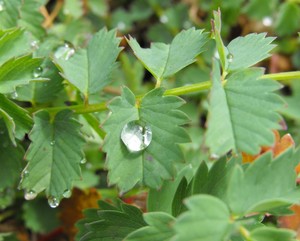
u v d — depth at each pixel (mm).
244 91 120
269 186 113
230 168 124
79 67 140
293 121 189
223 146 114
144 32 216
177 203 129
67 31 187
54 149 135
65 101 151
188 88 134
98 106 140
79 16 195
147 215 116
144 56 135
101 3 207
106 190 167
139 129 128
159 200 133
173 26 210
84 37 188
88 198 167
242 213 110
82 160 135
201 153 167
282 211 122
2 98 134
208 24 182
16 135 136
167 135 127
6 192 157
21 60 131
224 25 206
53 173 135
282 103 119
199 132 193
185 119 127
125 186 126
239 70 127
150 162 127
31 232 178
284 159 114
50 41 160
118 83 188
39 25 161
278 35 209
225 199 122
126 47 208
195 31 137
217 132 114
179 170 143
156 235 117
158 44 138
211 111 115
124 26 211
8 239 163
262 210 111
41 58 133
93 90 138
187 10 212
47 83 143
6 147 142
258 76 122
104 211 131
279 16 205
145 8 215
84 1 204
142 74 192
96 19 208
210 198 105
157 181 126
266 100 119
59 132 136
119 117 128
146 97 130
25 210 172
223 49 126
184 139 127
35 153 134
